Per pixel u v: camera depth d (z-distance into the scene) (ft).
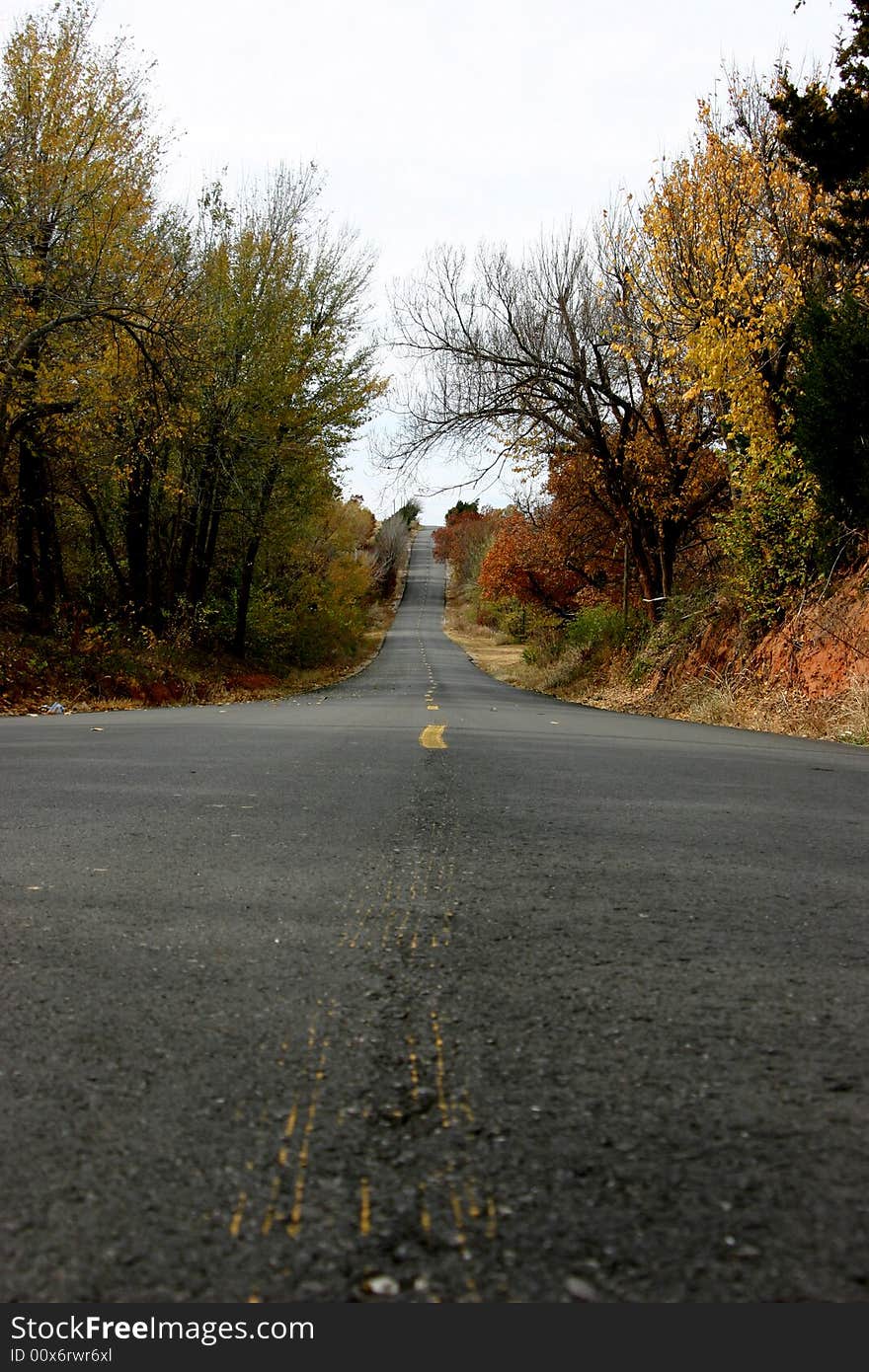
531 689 106.52
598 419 75.56
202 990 6.41
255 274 80.59
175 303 63.72
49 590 70.13
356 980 6.66
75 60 56.29
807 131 46.50
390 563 320.09
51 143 54.80
